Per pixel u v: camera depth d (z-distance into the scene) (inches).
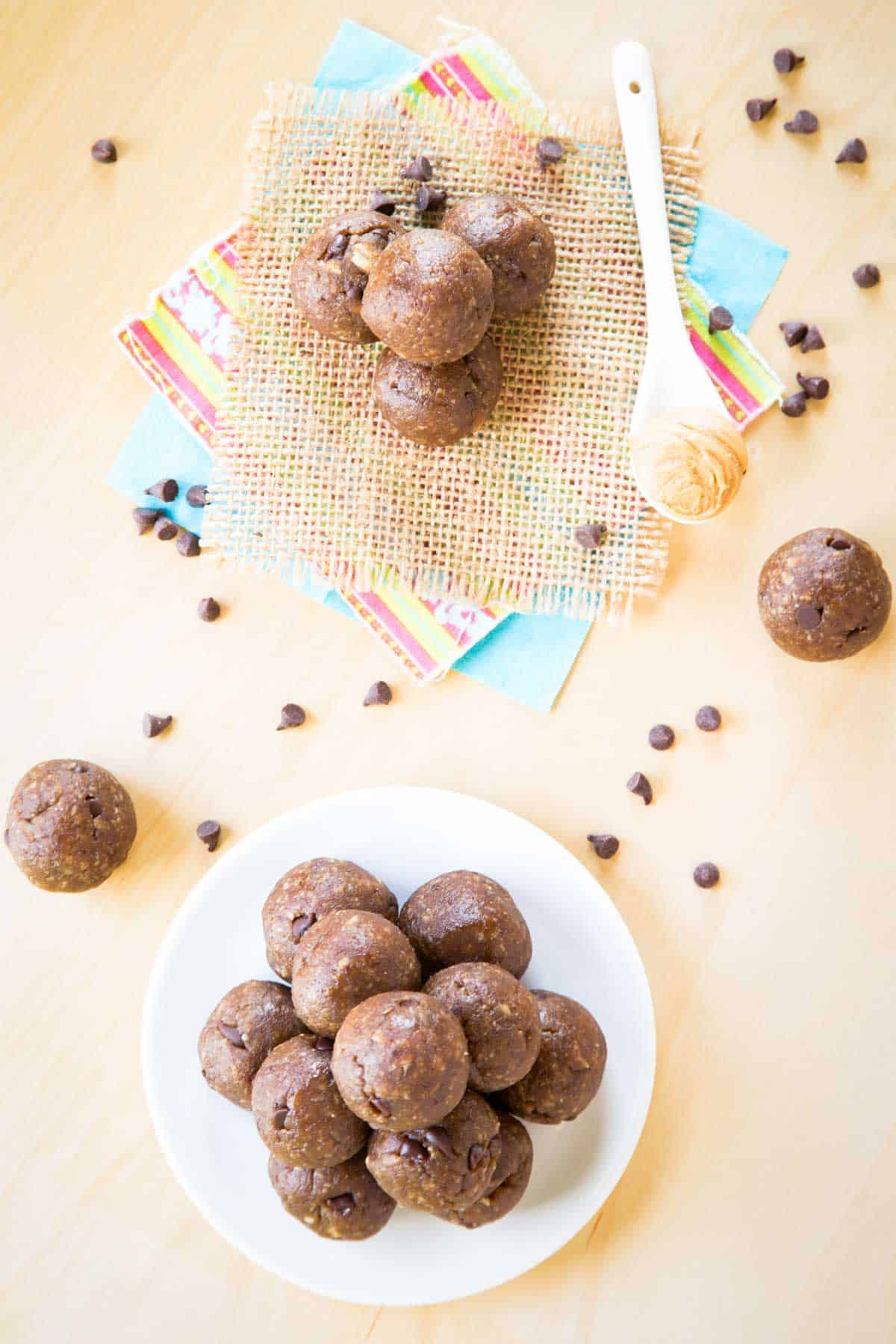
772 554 18.9
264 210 19.0
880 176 19.2
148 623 19.5
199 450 19.4
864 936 19.2
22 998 19.2
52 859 18.2
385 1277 18.1
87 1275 19.1
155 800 19.4
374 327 17.0
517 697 19.3
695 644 19.3
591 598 19.3
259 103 19.2
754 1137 19.1
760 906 19.2
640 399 18.7
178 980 18.5
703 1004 19.2
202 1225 19.1
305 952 16.4
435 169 19.0
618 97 18.8
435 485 19.2
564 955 18.5
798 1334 18.8
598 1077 17.1
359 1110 15.4
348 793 18.6
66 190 19.2
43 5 19.2
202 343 19.2
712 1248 19.0
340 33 19.1
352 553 19.2
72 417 19.4
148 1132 19.2
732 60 19.1
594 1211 18.1
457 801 18.6
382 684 19.1
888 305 19.2
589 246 19.1
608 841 19.0
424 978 17.3
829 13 19.1
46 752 19.4
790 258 19.2
